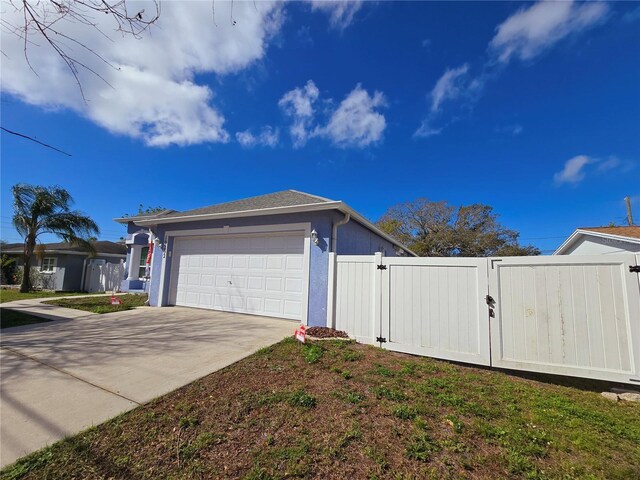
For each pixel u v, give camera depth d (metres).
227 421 2.70
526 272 4.46
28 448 2.28
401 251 16.91
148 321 7.20
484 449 2.34
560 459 2.25
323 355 4.71
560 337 4.18
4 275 20.59
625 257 3.96
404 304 5.26
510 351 4.43
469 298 4.79
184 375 3.80
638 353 3.80
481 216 28.05
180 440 2.39
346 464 2.12
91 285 17.70
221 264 8.88
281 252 7.89
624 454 2.33
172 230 9.89
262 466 2.08
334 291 6.06
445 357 4.85
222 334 5.97
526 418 2.89
